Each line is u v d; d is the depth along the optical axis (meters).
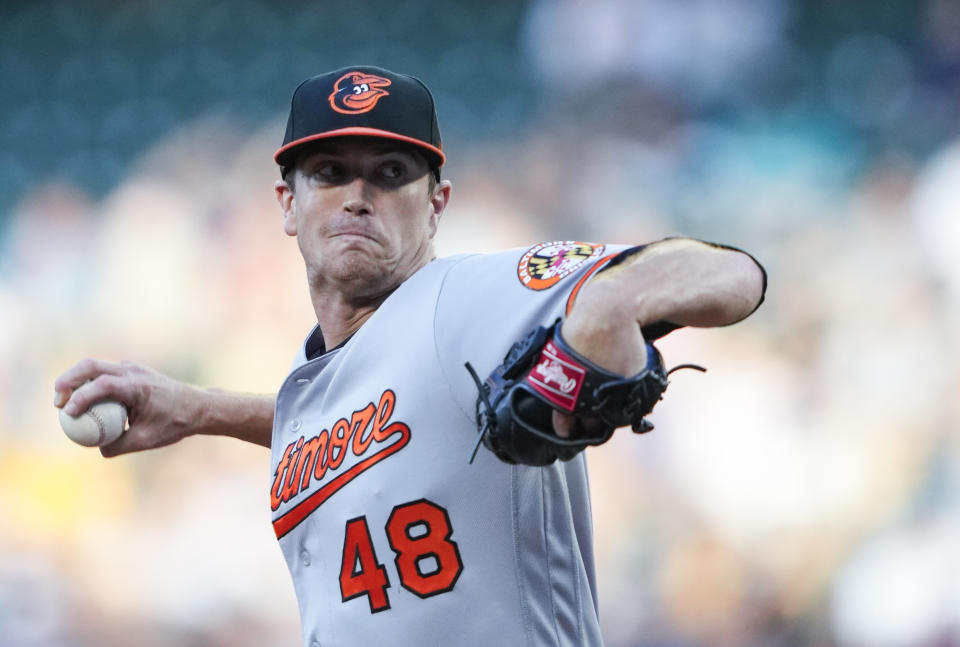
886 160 32.47
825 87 34.41
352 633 6.84
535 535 6.77
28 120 41.78
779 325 28.98
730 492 26.55
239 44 41.59
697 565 25.80
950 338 27.73
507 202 34.03
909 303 28.73
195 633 28.11
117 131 40.62
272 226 34.03
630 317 5.48
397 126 7.03
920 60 34.53
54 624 28.98
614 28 35.47
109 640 28.66
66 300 35.06
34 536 30.08
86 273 35.50
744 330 28.58
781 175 32.75
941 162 31.72
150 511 29.22
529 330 6.30
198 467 29.12
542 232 33.34
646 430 5.88
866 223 30.88
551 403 5.50
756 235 31.88
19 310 35.19
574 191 33.81
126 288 34.56
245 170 36.69
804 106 34.09
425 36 40.16
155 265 34.56
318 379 7.31
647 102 34.62
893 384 27.41
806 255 30.78
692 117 34.28
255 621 27.72
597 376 5.45
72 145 40.72
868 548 25.44
